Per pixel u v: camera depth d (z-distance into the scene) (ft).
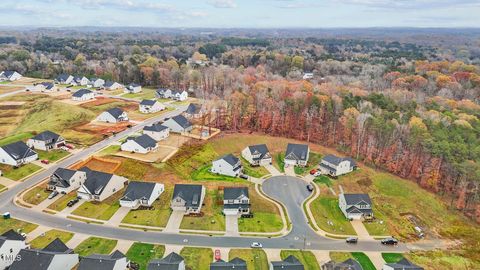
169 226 237.86
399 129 366.43
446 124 383.86
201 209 260.83
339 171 328.29
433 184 323.98
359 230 250.37
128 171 303.07
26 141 352.90
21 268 179.22
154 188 266.57
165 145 360.07
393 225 262.67
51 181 274.16
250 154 344.08
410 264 202.08
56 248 197.06
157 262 186.80
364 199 268.00
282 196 289.74
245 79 623.36
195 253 210.59
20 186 277.03
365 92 529.04
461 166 310.04
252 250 216.95
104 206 256.93
